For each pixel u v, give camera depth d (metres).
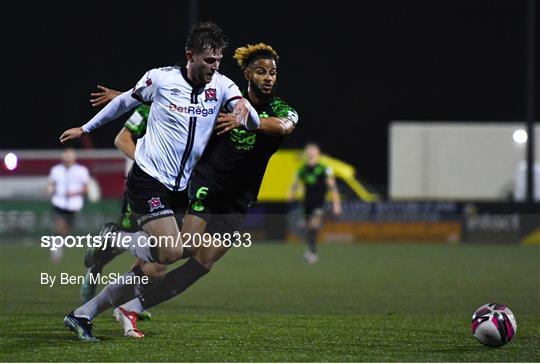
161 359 27.39
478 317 30.03
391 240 90.44
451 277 57.19
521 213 88.75
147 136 30.33
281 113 31.83
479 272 60.47
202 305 42.19
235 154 31.42
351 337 32.44
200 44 29.00
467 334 33.31
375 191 106.19
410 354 28.73
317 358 27.88
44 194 91.06
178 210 31.42
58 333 32.66
